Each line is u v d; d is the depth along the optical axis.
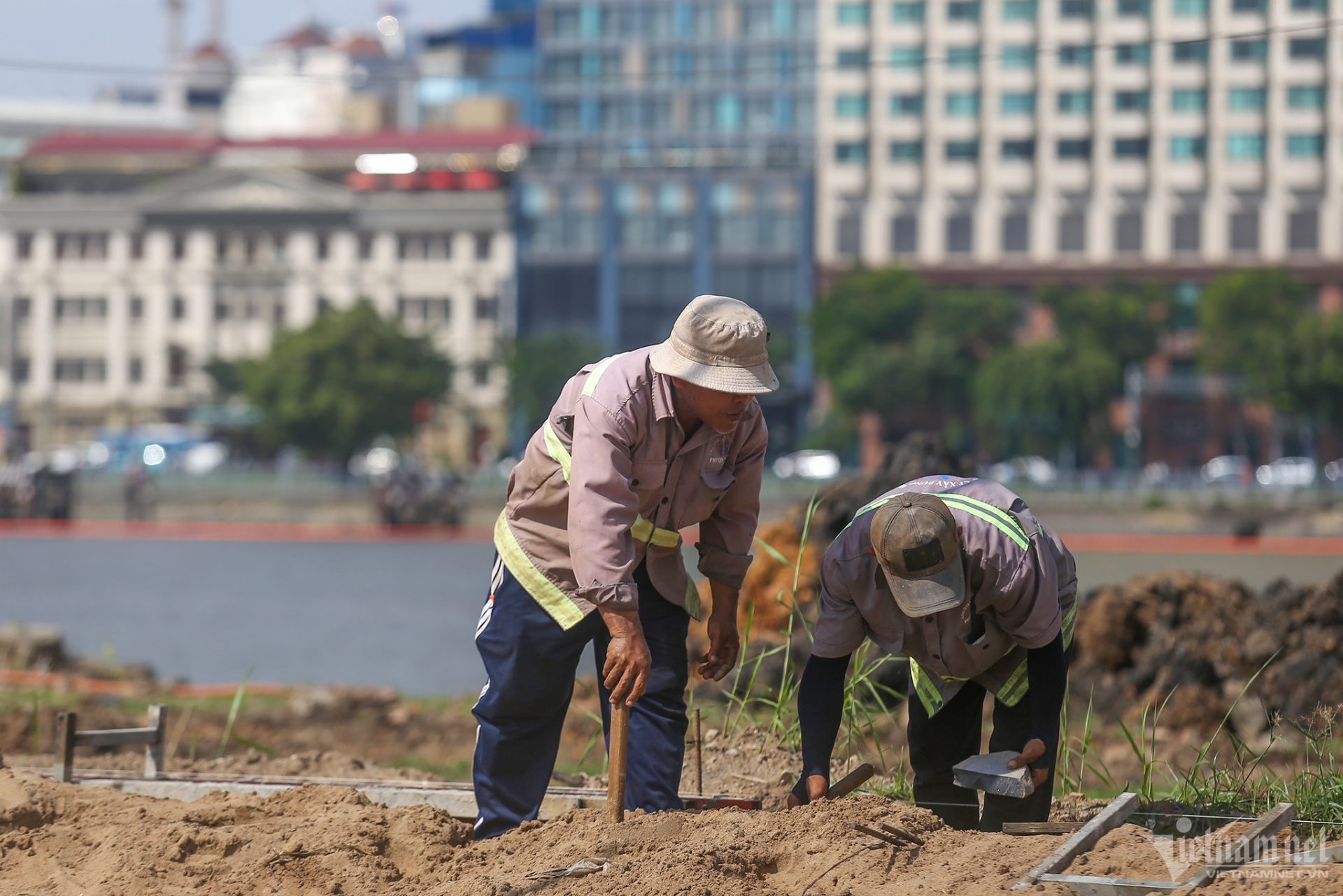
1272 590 28.36
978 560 10.52
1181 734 24.00
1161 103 198.38
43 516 140.75
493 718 11.36
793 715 15.85
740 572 11.68
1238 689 25.62
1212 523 126.50
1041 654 10.83
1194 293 197.00
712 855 9.66
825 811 10.23
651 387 10.58
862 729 16.08
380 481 138.25
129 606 68.75
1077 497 133.38
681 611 11.51
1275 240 196.12
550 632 11.10
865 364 172.12
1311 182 194.38
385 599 72.94
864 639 11.21
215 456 193.38
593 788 13.95
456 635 57.84
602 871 9.65
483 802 11.45
